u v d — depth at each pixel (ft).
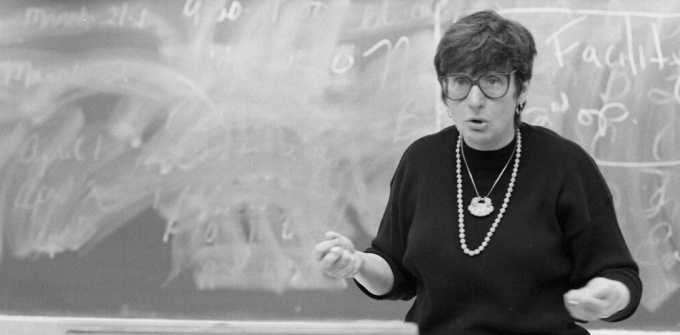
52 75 16.44
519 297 9.27
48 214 16.42
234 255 16.19
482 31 9.21
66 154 16.40
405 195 10.21
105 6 16.40
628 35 15.57
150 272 16.30
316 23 16.10
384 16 15.97
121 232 16.34
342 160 16.06
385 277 10.20
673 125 15.51
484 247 9.41
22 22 16.49
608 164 15.58
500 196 9.66
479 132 9.32
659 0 15.57
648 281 15.52
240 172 16.19
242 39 16.21
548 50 15.61
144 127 16.30
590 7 15.60
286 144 16.15
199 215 16.24
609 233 9.53
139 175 16.30
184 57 16.26
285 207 16.15
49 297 16.43
